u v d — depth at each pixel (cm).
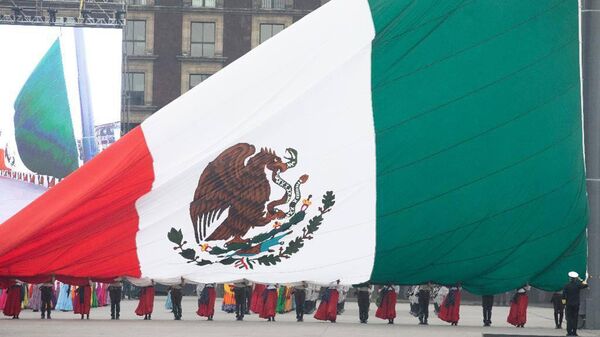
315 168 4281
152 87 11594
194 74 11606
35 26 7838
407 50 4316
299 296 4509
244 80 4291
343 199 4281
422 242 4316
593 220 4397
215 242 4247
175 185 4216
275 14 11569
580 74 4456
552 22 4400
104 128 7812
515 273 4409
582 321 4369
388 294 4447
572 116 4409
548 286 4456
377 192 4288
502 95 4334
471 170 4312
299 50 4309
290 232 4278
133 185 4172
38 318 4544
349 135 4291
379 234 4281
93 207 4128
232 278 4259
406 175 4288
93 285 6078
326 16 4347
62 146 7781
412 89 4312
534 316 5988
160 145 4216
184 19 11588
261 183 4262
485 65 4334
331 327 4069
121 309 5800
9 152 7756
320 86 4294
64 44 7838
